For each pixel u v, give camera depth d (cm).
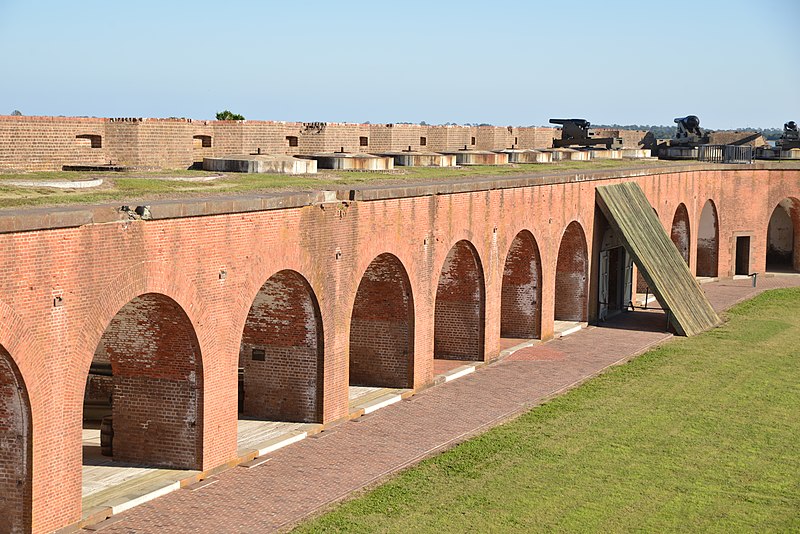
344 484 1670
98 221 1423
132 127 2344
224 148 2689
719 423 2077
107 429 1750
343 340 2048
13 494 1370
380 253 2136
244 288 1741
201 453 1684
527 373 2516
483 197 2536
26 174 2014
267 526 1476
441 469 1758
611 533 1500
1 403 1357
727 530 1523
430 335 2366
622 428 2030
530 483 1702
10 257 1289
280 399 2028
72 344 1399
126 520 1484
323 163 2864
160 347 1672
